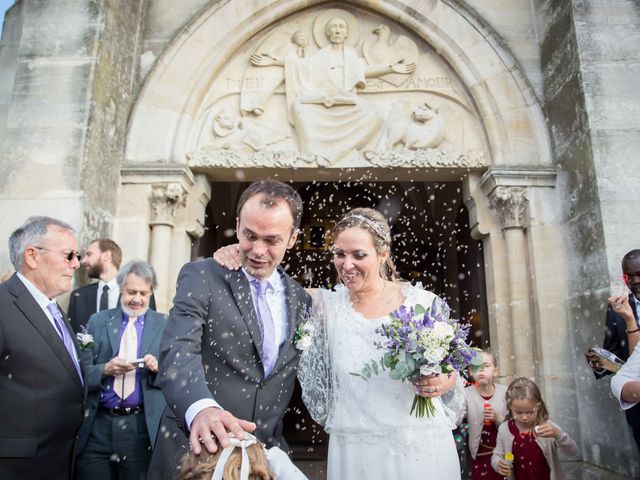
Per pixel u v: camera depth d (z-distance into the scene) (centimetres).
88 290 379
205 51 554
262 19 566
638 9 490
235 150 539
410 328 187
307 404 214
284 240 177
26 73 472
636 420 310
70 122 456
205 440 121
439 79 571
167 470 174
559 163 514
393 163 534
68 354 227
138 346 309
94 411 289
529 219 513
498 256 523
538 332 489
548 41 539
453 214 906
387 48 579
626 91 468
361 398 199
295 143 554
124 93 527
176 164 515
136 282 312
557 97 517
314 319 212
